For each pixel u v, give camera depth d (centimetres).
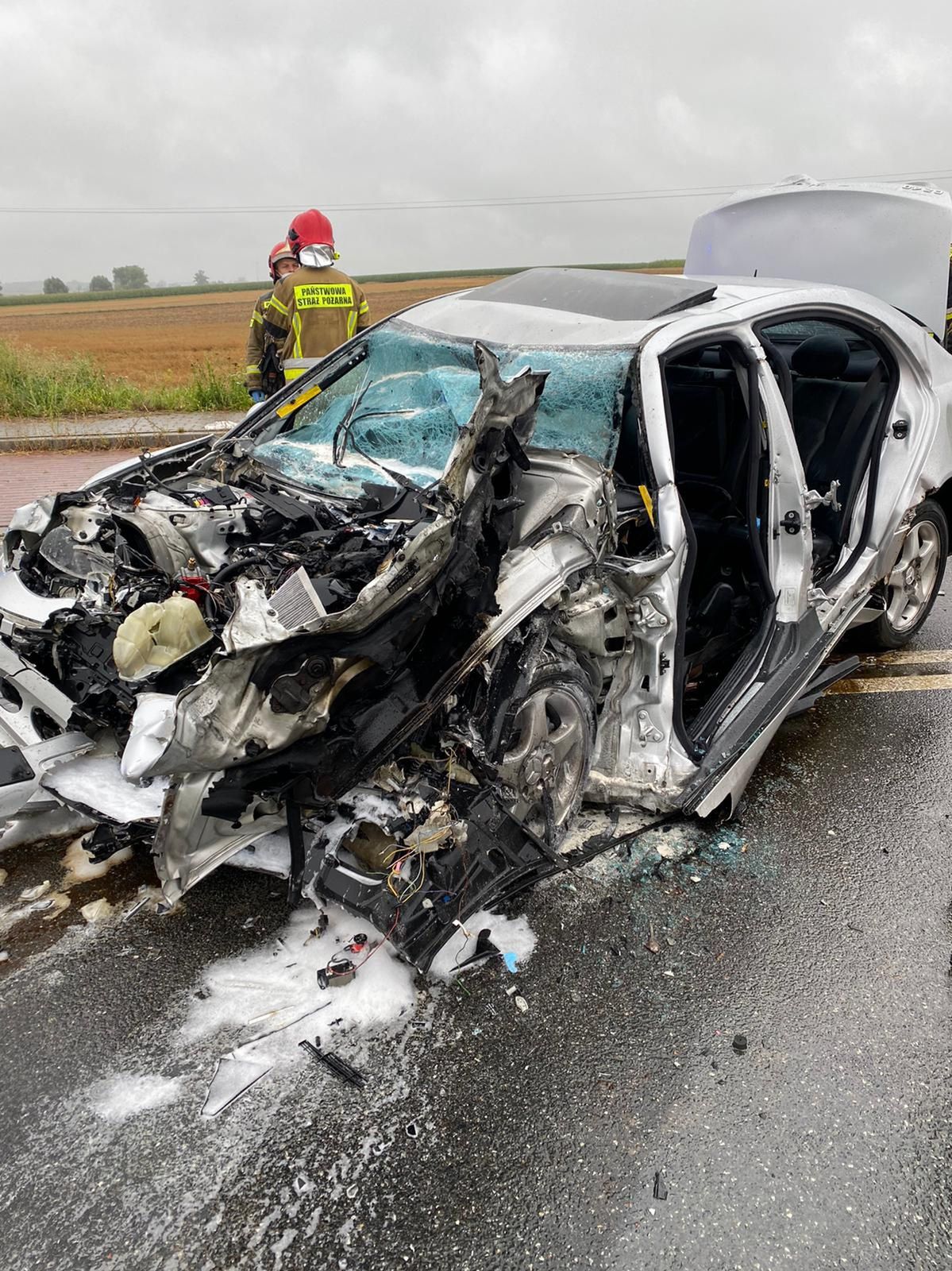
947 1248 186
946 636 509
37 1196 192
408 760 256
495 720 258
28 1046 230
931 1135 211
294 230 623
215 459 366
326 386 390
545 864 270
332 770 234
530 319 347
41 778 258
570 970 257
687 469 387
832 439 396
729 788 308
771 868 305
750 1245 185
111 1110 212
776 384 332
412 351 364
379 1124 209
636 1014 243
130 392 1231
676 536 289
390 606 224
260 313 639
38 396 1158
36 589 294
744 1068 227
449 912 244
